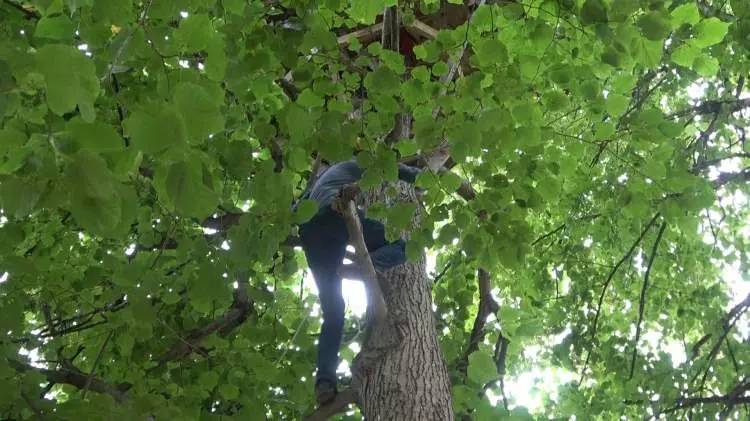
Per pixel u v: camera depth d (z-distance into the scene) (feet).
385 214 10.52
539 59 9.84
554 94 10.30
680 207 11.32
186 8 7.88
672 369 20.35
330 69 10.02
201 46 7.90
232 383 14.30
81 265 14.99
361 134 10.27
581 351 22.07
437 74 10.09
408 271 13.35
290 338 15.60
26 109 6.59
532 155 10.72
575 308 23.11
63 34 7.63
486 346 14.23
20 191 5.28
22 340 13.48
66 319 14.65
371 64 10.64
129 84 10.84
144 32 7.72
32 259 11.98
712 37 8.77
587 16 8.04
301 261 19.76
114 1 7.25
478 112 10.01
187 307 15.67
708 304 22.70
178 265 13.24
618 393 20.56
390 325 12.25
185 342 14.57
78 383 13.34
